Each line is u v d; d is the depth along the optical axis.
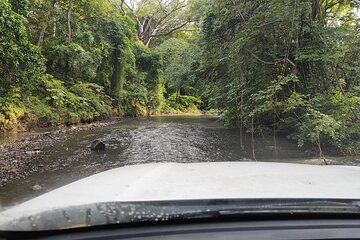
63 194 1.21
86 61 17.42
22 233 0.85
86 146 9.41
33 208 0.99
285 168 1.92
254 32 8.56
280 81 7.95
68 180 5.66
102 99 20.39
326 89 9.08
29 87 11.88
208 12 11.73
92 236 0.87
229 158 7.93
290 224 0.96
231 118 11.45
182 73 16.98
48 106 14.40
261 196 1.10
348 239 0.93
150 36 37.38
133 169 1.94
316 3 8.95
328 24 9.17
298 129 8.55
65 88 16.73
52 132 12.30
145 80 27.41
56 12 16.59
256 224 0.95
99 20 20.64
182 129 14.48
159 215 0.92
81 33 17.81
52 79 15.90
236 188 1.25
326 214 1.00
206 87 14.13
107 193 1.19
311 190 1.23
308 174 1.67
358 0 8.76
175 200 1.04
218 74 12.33
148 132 13.16
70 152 8.45
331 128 7.12
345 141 8.54
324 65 8.83
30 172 6.21
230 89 10.72
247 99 9.62
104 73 21.06
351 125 8.42
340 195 1.15
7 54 7.88
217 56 10.86
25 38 8.12
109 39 21.05
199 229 0.92
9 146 8.95
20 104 12.55
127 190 1.23
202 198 1.06
